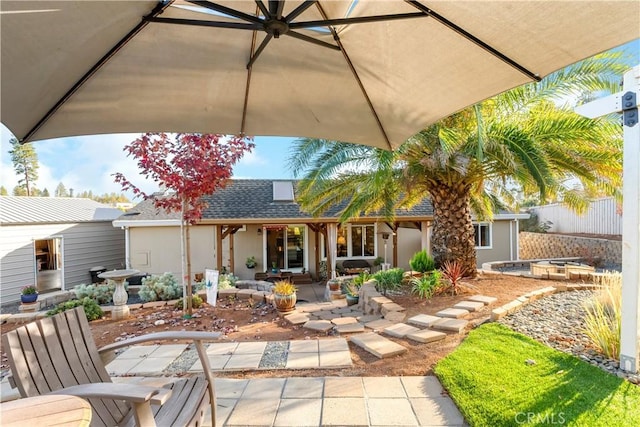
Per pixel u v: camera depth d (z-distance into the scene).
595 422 2.44
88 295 9.36
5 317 6.93
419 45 1.98
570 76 6.26
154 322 6.40
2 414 1.33
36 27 1.56
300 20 2.15
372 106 2.65
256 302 7.87
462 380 3.17
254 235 14.27
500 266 13.51
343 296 9.03
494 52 1.85
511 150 6.28
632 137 3.30
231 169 7.12
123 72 2.12
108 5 1.63
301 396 3.15
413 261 8.41
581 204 8.66
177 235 13.48
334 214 12.84
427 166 7.02
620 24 1.49
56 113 2.19
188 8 1.91
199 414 2.26
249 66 2.27
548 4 1.45
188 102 2.48
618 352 3.48
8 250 11.95
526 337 4.06
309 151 7.93
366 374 3.55
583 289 6.48
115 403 2.38
